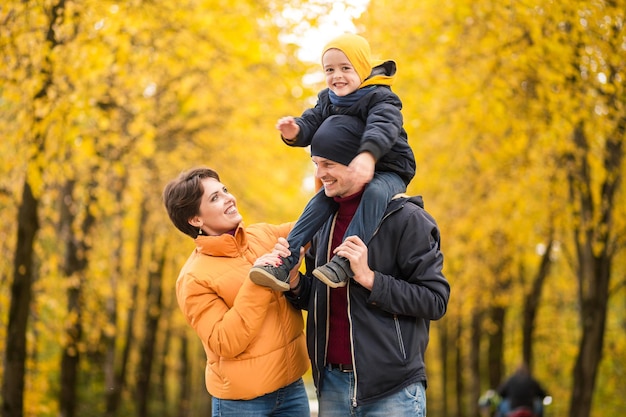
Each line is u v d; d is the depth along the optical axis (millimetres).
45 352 17141
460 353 25500
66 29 9547
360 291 4254
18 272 10242
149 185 15438
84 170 13711
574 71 10609
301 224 4391
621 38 9938
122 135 13297
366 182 4301
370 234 4191
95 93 10742
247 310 4367
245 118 14789
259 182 18047
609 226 12562
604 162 12172
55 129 9789
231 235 4676
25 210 10227
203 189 4723
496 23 11164
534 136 12781
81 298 14438
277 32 12047
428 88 12859
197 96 14703
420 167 15477
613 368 21125
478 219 15844
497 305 19078
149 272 19125
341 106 4355
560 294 21234
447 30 12031
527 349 18438
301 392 4836
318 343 4371
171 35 11547
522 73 11375
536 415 12328
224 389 4574
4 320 12367
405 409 4223
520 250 17875
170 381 32906
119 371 21953
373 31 11805
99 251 16500
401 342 4230
